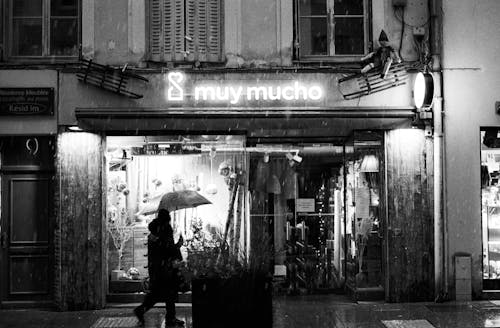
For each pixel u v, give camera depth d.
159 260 11.80
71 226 13.42
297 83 13.69
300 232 14.65
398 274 13.77
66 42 13.79
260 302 10.45
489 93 13.81
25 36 13.78
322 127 13.57
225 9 13.77
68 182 13.42
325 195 14.62
